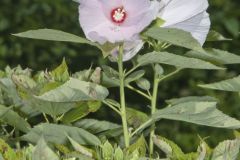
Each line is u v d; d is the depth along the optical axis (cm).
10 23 444
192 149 367
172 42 162
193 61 169
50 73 195
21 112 197
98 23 165
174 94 422
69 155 162
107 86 191
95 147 176
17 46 436
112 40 163
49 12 446
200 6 171
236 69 426
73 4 448
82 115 191
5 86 195
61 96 171
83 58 433
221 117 173
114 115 384
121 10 164
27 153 161
